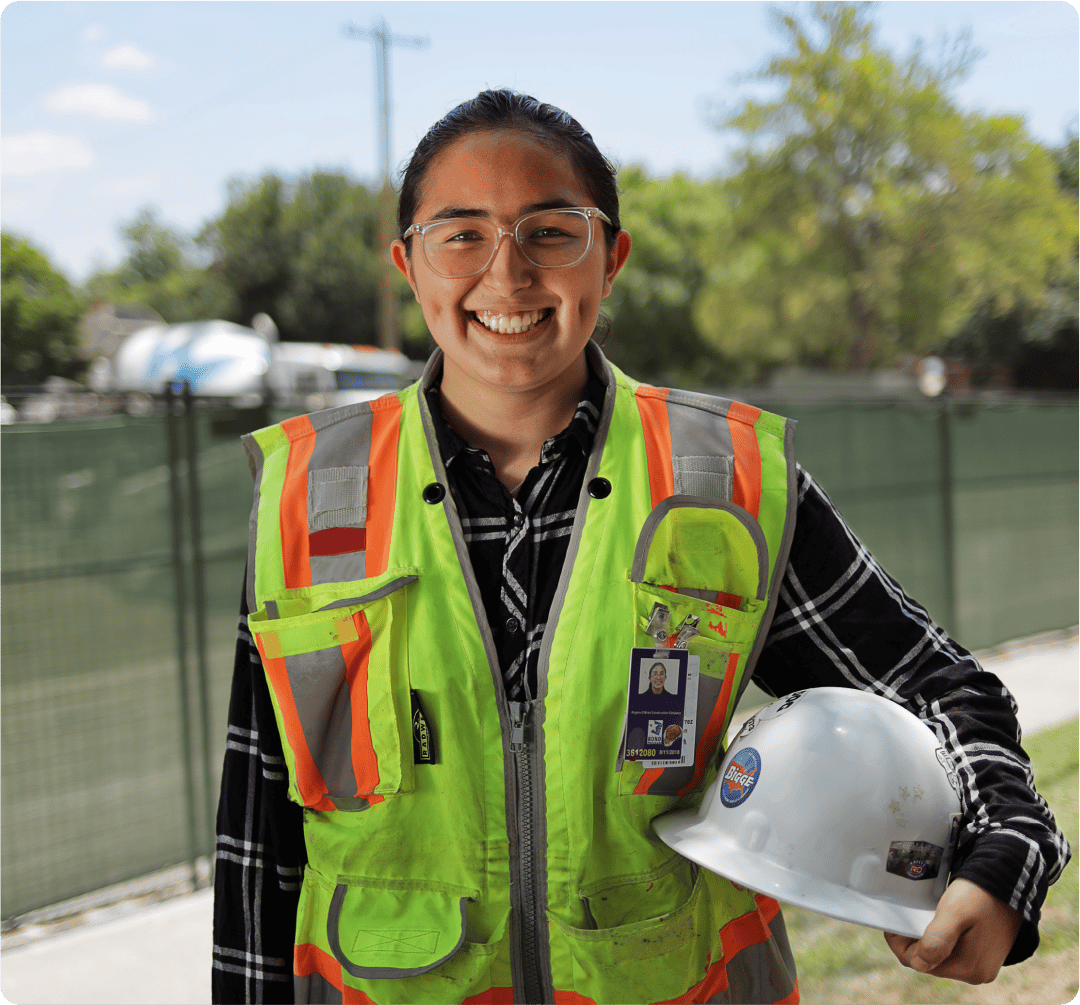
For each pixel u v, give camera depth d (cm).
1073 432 743
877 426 636
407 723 118
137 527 380
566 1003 115
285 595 122
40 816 353
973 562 675
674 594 119
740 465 125
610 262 134
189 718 375
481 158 118
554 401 128
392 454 129
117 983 292
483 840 117
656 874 118
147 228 5194
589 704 116
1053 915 300
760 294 2933
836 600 123
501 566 123
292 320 3978
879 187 2628
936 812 110
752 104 2736
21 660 352
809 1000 264
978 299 2770
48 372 2762
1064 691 533
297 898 128
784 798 111
